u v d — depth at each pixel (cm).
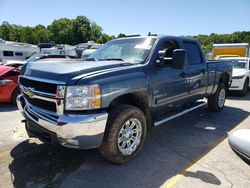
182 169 358
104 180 325
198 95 564
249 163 278
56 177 330
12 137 464
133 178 331
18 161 370
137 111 367
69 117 307
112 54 456
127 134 363
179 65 399
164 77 425
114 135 340
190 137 488
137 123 375
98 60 437
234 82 973
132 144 375
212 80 612
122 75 351
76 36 9362
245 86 1001
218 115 661
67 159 378
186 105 545
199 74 541
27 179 324
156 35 455
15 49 2445
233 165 373
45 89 330
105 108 329
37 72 345
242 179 335
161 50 445
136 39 458
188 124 574
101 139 325
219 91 670
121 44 465
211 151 422
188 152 416
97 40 9594
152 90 402
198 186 316
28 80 362
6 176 329
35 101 350
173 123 579
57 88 311
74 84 307
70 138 311
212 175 343
